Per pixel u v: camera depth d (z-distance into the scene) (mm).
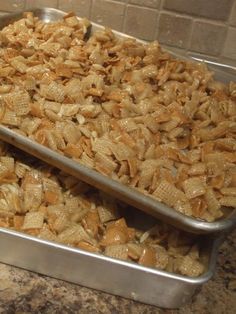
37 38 558
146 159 409
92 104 458
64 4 668
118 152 387
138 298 356
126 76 515
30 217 363
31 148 378
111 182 355
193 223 335
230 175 404
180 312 358
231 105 503
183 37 656
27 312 343
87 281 357
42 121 421
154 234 386
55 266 354
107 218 389
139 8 646
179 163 418
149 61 542
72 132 407
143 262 347
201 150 432
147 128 442
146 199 345
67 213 375
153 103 477
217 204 369
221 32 641
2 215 367
